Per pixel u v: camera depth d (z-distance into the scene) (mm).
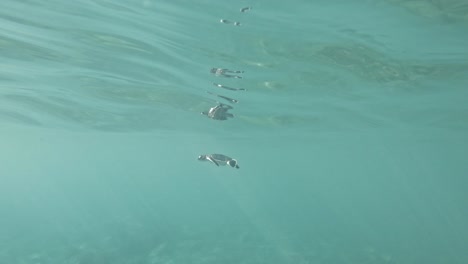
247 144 48438
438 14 9094
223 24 10102
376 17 9438
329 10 9086
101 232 31469
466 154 59406
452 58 12359
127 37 11469
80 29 11016
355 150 54375
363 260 27266
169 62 13648
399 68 13711
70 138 47844
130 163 136250
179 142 49438
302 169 122250
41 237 32531
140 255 25500
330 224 49750
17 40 12023
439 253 31609
